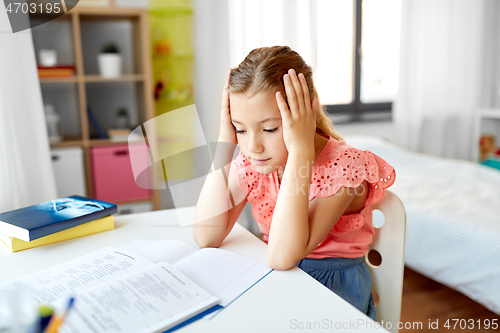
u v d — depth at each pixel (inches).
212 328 20.9
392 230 35.1
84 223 34.9
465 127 124.3
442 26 116.0
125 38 101.6
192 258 28.8
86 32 98.3
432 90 119.4
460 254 59.4
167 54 94.7
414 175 87.1
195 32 95.3
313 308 22.9
